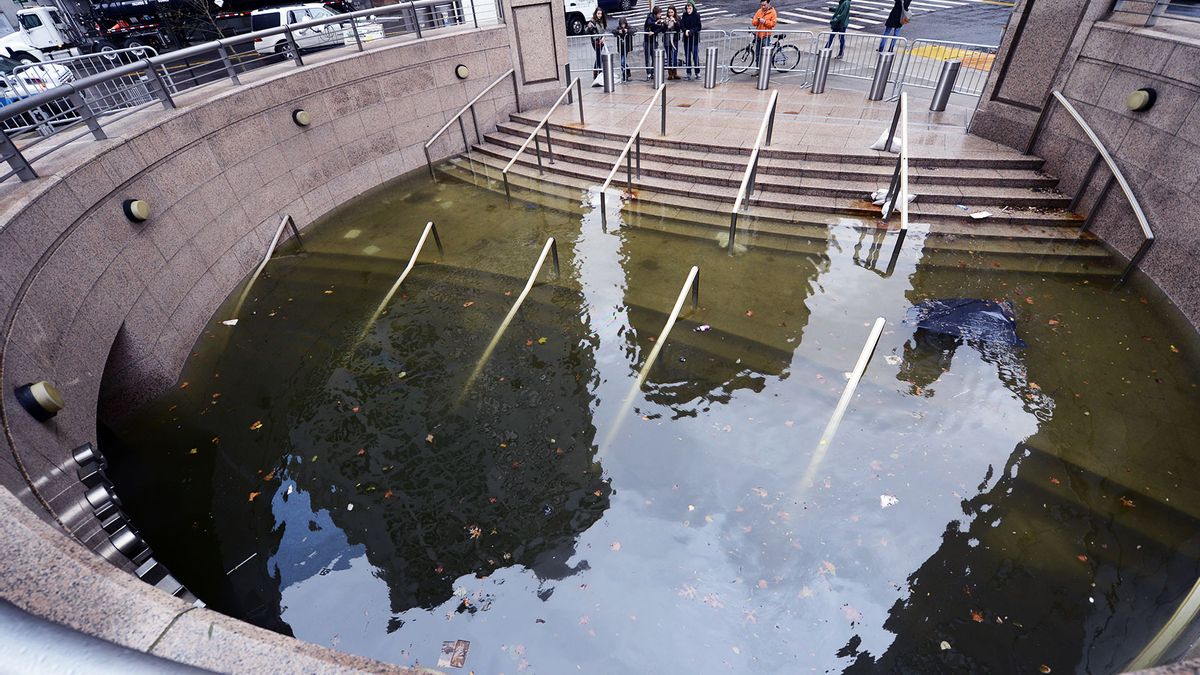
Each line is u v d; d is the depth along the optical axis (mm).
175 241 7766
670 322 7211
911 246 8414
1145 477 5211
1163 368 6195
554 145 12664
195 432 6621
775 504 5316
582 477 5762
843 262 8312
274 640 1791
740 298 7875
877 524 5070
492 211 11031
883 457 5590
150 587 1946
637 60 16953
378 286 9023
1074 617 4355
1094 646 4176
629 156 10180
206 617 1852
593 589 4852
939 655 4227
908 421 5898
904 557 4832
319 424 6633
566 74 14281
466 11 15492
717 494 5469
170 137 7875
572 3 20188
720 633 4492
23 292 5039
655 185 10734
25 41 15625
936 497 5223
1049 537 4855
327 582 5078
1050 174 8867
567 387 6820
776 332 7227
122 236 6766
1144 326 6734
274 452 6332
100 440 6508
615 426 6250
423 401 6828
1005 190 8906
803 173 9922
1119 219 7684
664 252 9094
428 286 8914
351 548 5344
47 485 4371
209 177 8602
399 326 8086
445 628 4684
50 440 4684
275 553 5328
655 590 4805
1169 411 5754
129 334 6641
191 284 8000
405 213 11242
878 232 8758
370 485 5902
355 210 11453
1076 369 6273
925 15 21094
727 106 12805
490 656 4480
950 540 4910
